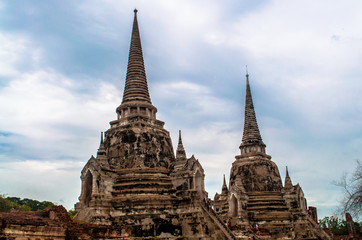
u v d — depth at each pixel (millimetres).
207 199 57062
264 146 80188
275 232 67438
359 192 37719
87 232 37406
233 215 70500
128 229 41625
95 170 53062
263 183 72812
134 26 72562
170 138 64312
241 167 75938
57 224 34406
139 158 57281
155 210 51781
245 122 82438
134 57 69062
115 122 62875
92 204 50406
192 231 50938
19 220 32156
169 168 59656
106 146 61062
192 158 57375
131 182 54781
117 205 51344
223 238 49688
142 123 60500
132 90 65938
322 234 70000
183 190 54938
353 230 81250
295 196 71125
